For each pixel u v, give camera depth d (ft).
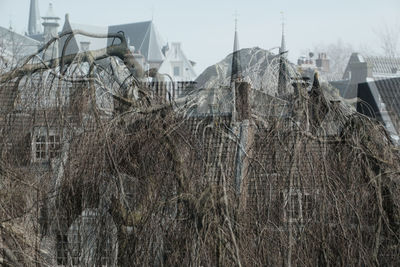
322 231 31.27
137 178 32.86
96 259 31.91
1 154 35.68
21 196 33.91
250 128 34.12
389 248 32.09
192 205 30.76
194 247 29.63
